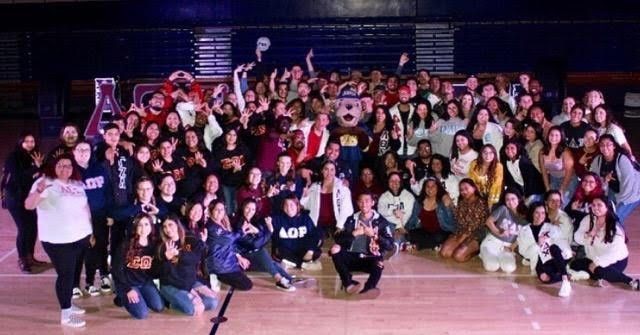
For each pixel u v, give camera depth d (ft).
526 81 40.50
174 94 36.24
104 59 69.26
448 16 67.46
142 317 25.70
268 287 28.76
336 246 28.35
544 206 29.53
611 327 24.70
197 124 35.40
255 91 41.78
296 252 30.58
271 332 24.62
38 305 27.14
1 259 32.27
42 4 69.62
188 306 25.93
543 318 25.49
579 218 30.25
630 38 67.10
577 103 34.63
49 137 61.05
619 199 30.99
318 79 42.47
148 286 26.27
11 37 70.33
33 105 71.97
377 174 34.47
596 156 31.42
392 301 27.22
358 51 67.97
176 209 28.09
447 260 31.86
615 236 28.09
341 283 28.78
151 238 25.93
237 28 67.82
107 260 28.43
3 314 26.35
